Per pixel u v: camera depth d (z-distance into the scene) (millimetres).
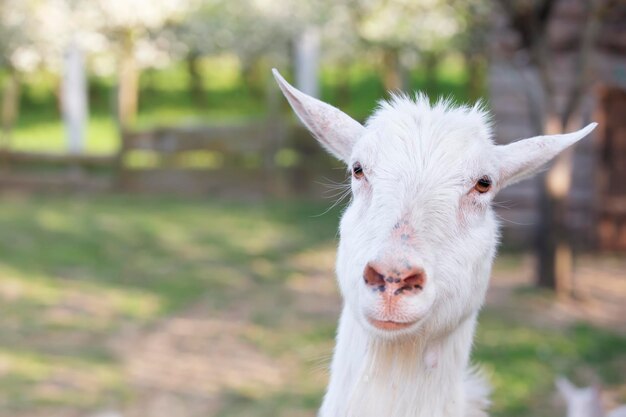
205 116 27422
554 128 10570
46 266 12180
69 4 17203
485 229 3291
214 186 18031
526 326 9719
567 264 11094
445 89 28672
